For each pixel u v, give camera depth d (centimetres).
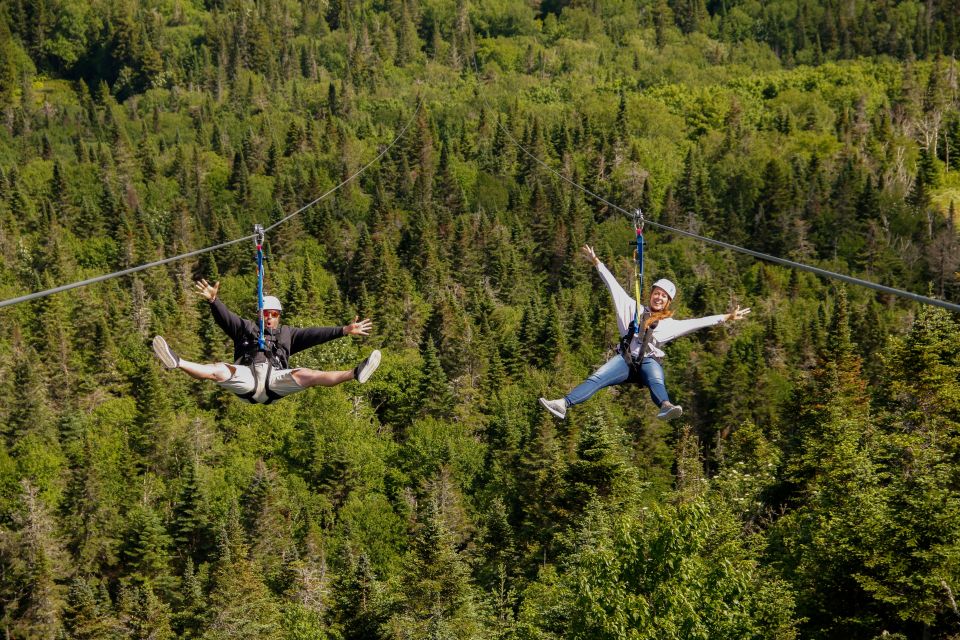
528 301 17738
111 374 14625
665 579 3506
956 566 3959
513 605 8450
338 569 10188
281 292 18050
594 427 8281
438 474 12312
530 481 9656
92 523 10838
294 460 13450
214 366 1596
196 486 10638
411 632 7000
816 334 14875
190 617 8450
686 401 12975
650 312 1662
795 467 6391
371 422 14375
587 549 4197
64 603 9175
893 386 6397
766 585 4178
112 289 18312
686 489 6900
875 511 4209
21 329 16425
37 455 12250
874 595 4022
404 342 16362
